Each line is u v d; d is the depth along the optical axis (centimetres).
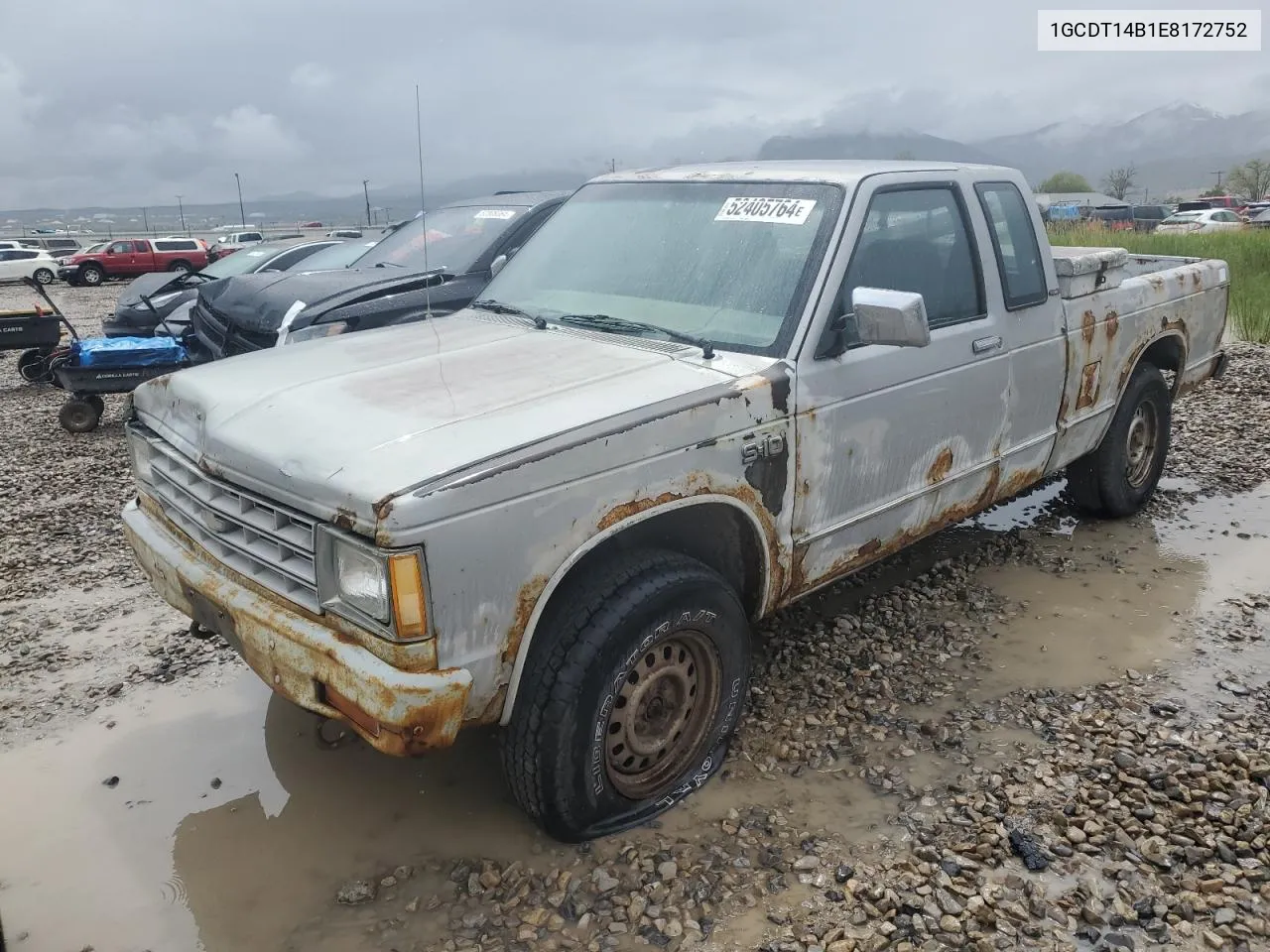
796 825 313
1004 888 283
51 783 347
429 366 337
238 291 779
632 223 419
